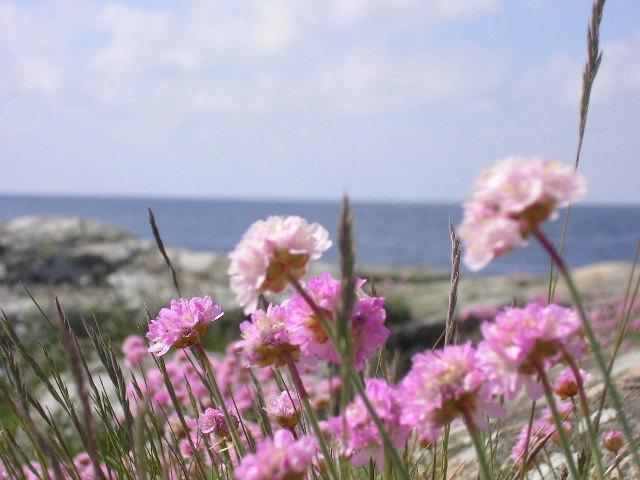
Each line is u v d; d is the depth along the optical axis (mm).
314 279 189
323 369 523
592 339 140
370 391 168
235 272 166
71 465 246
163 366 247
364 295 193
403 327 1293
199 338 231
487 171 144
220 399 225
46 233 1624
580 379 155
